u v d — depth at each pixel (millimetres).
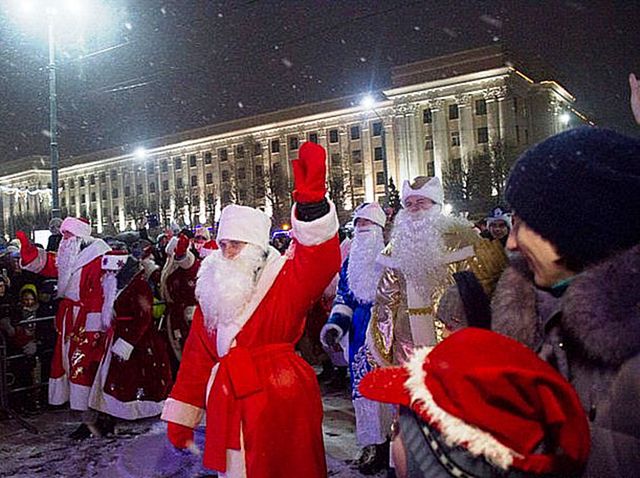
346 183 67000
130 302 5512
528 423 1113
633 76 1457
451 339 1260
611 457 1207
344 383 7336
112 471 4730
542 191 1290
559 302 1355
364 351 4285
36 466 4941
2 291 6672
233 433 2752
